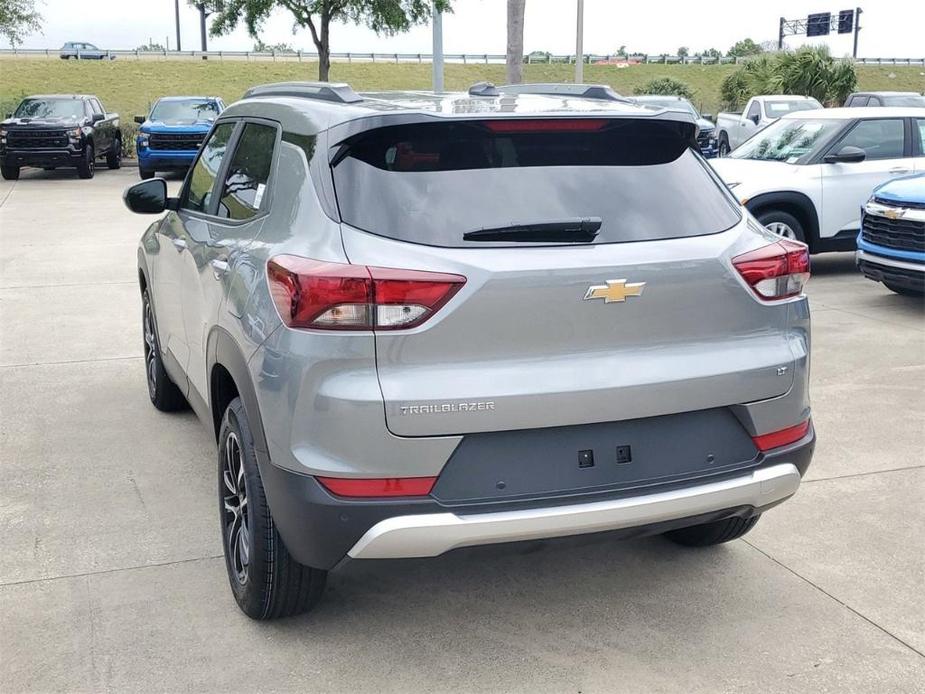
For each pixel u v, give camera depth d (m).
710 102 63.19
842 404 6.04
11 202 17.19
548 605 3.62
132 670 3.18
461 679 3.15
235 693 3.07
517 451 2.89
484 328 2.82
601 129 3.15
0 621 3.48
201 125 21.25
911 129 10.56
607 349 2.96
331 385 2.80
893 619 3.53
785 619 3.52
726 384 3.08
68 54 59.47
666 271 2.98
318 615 3.54
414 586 3.76
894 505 4.54
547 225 2.91
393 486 2.82
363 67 60.78
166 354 5.12
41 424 5.66
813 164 10.17
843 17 69.00
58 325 8.13
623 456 3.00
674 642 3.37
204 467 5.00
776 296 3.20
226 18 22.41
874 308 8.79
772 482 3.17
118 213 15.61
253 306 3.09
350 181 2.97
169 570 3.88
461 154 3.03
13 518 4.38
